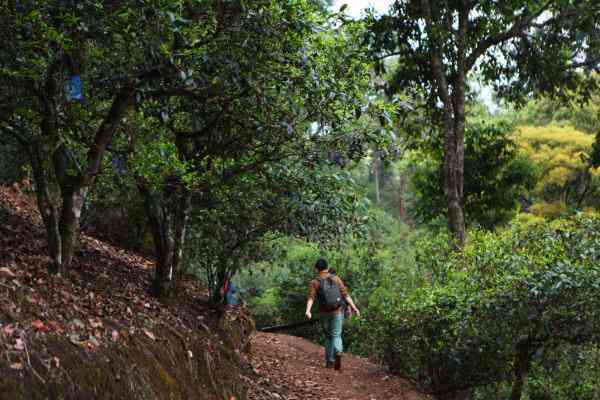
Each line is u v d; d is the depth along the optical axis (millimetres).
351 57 5145
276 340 11617
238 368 6914
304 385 7984
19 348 3176
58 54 4242
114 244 10062
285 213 7820
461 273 8844
